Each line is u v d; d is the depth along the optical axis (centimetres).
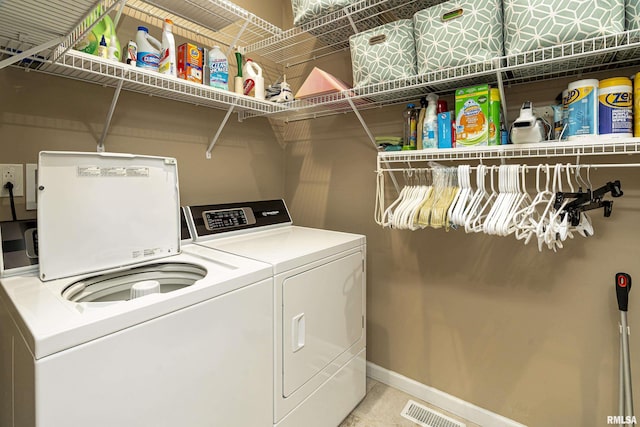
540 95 148
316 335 150
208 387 105
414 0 154
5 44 112
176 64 159
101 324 81
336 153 222
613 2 101
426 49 140
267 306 125
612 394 142
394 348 205
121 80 133
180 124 185
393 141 179
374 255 209
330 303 159
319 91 168
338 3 156
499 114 139
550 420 157
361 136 209
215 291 106
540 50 112
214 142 196
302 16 166
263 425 125
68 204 117
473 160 170
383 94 170
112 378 83
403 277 199
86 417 79
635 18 103
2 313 104
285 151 250
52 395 73
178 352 96
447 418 180
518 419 166
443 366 188
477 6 127
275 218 208
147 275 140
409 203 151
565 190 148
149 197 142
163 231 145
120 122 160
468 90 141
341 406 171
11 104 129
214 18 173
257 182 231
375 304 211
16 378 87
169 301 94
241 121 219
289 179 249
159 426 93
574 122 119
